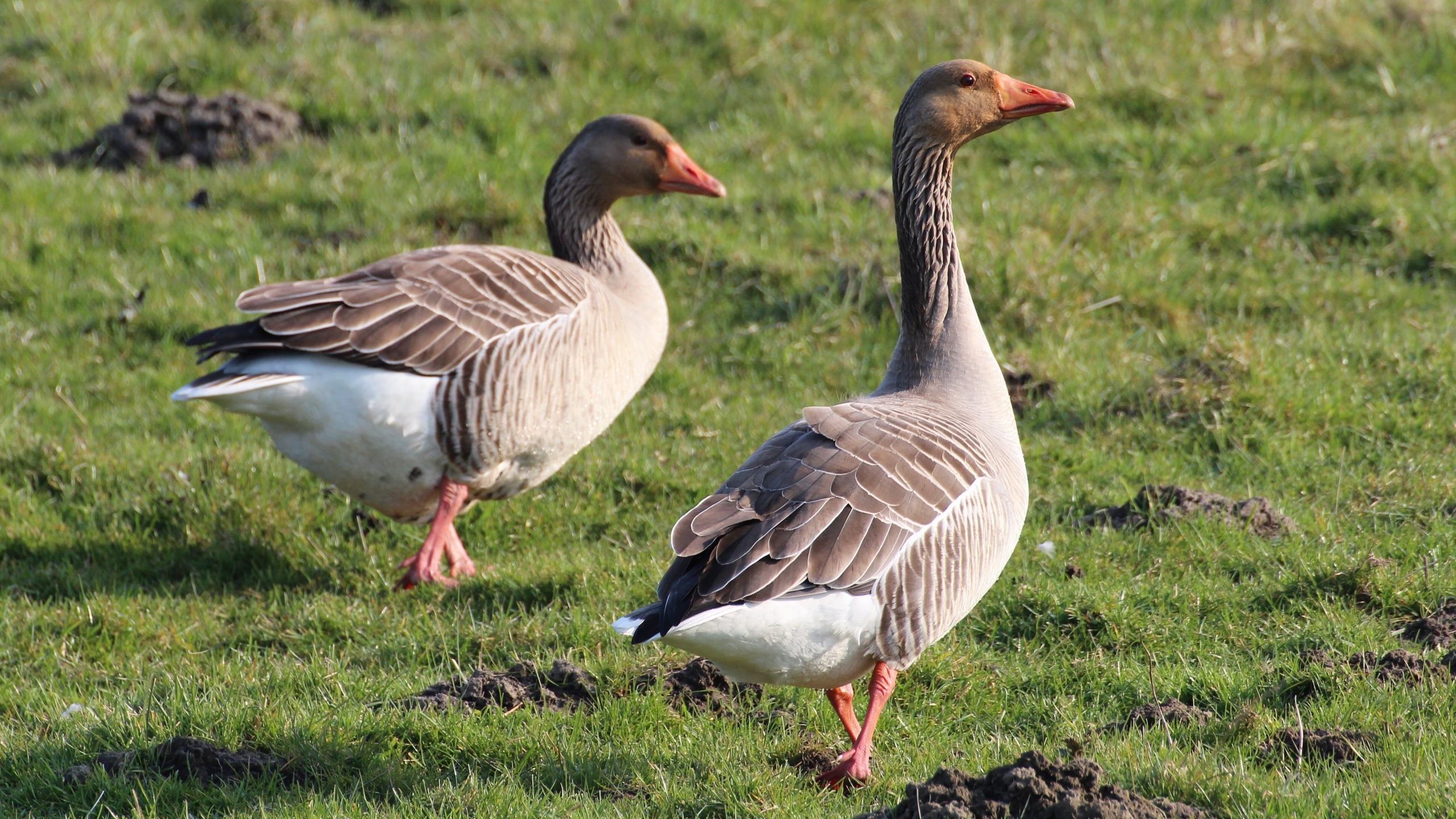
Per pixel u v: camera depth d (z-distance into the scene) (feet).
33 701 29.22
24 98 67.46
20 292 50.37
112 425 43.45
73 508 39.04
